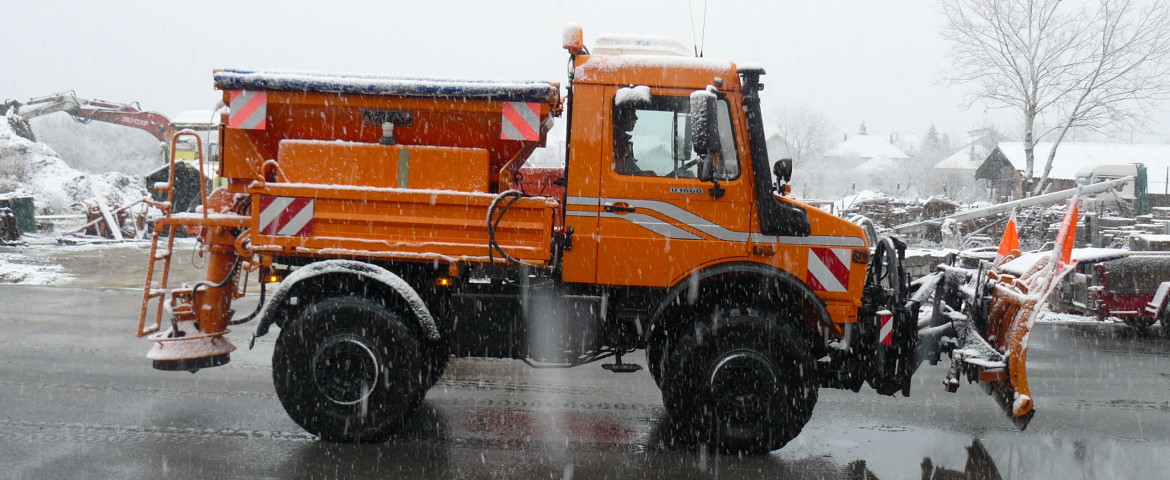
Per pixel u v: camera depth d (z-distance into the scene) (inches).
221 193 217.5
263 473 179.9
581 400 254.7
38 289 474.9
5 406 226.2
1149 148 1641.2
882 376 206.4
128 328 352.2
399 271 209.0
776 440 200.5
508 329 207.0
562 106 221.5
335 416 198.1
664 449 207.9
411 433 214.1
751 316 199.0
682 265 199.9
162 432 207.3
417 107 206.2
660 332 210.4
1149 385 296.5
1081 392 284.5
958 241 642.2
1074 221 203.9
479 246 198.1
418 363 199.0
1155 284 395.9
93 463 183.0
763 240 200.1
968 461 206.5
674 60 200.2
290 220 197.6
